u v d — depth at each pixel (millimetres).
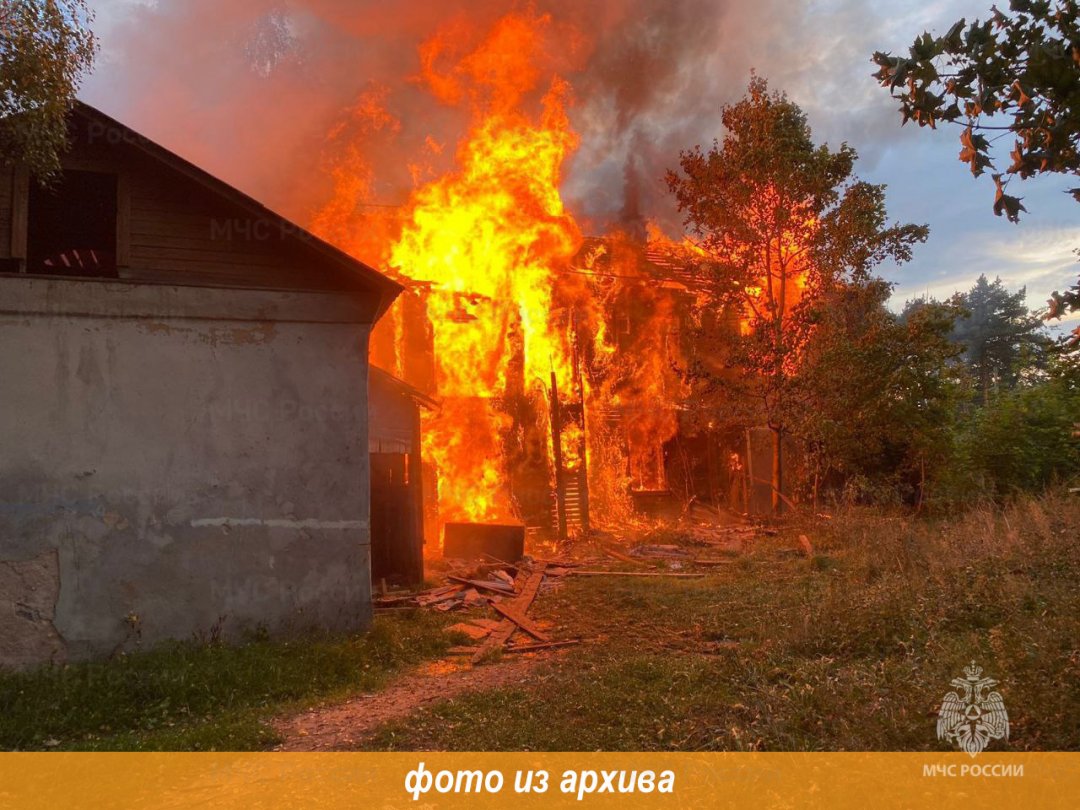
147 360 8969
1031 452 19172
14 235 8719
